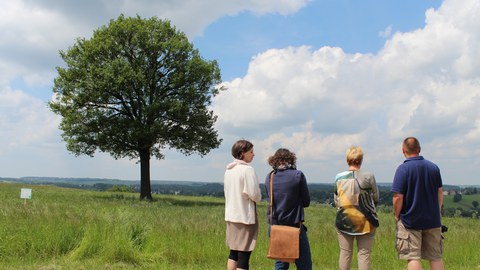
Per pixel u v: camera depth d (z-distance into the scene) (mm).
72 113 33812
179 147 36625
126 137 34156
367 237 6348
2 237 8617
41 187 49156
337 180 6516
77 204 22609
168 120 36562
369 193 6363
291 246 5941
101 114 34062
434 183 5902
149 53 35812
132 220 10109
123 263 8320
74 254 8500
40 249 8594
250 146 6500
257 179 6289
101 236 8984
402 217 5934
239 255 6293
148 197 37031
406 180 5879
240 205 6266
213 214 20109
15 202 18375
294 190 6125
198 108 37156
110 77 33250
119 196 36719
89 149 36062
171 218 15953
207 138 37094
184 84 37062
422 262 9289
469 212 31953
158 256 8906
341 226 6391
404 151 6113
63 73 34375
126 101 35812
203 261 9133
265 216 21359
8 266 7492
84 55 34781
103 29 36906
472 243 11344
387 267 8914
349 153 6508
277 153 6391
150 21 36938
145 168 37156
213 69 37844
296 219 6141
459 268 8766
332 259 9516
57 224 9898
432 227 5852
